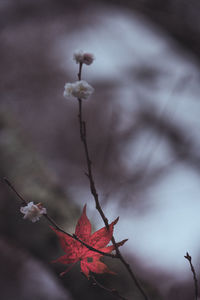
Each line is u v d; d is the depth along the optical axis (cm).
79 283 119
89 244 82
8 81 467
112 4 290
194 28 263
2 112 184
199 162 362
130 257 267
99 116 423
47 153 392
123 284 120
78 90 80
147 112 398
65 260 81
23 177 150
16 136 168
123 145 365
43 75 479
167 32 274
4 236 136
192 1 265
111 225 82
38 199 143
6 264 130
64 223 138
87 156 81
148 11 273
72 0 532
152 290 125
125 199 176
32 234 133
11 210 137
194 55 277
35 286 125
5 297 122
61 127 421
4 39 513
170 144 369
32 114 435
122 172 299
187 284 253
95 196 82
